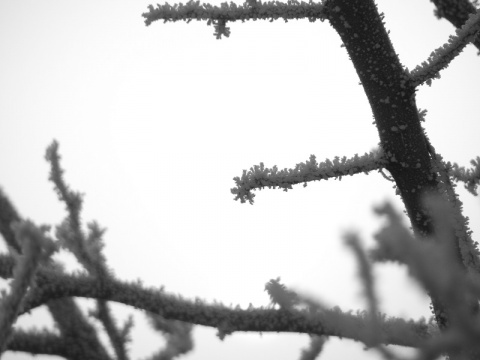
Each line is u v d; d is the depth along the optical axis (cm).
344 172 167
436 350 86
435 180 169
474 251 163
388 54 170
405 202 170
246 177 165
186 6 168
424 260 80
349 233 92
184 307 172
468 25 167
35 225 154
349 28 170
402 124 169
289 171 165
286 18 170
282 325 169
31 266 154
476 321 83
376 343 96
